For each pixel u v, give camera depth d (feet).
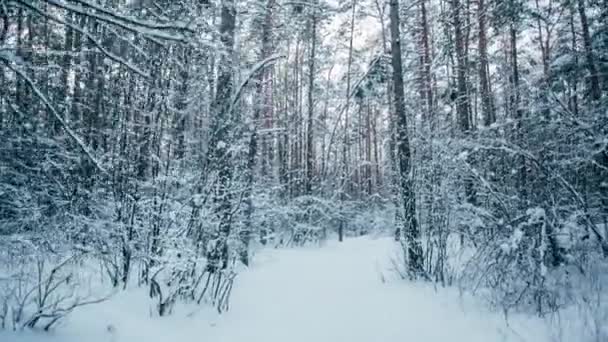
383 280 20.49
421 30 43.73
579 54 25.99
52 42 25.41
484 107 36.88
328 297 17.78
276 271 25.58
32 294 12.96
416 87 40.24
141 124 18.16
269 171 56.59
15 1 9.78
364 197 71.56
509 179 21.07
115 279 15.79
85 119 25.23
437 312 14.51
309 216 48.55
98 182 19.69
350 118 68.18
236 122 19.76
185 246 15.52
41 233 18.33
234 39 21.26
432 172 20.35
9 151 19.79
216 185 17.19
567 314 12.84
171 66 18.40
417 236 21.08
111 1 13.07
